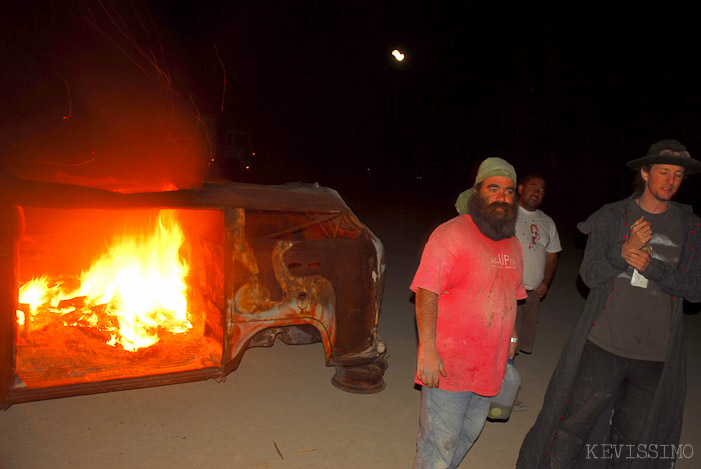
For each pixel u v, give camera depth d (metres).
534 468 2.69
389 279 7.83
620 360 2.55
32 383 3.14
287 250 3.57
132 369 3.46
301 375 4.15
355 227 3.92
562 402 2.62
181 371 3.41
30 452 2.90
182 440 3.11
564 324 6.09
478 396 2.49
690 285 2.39
